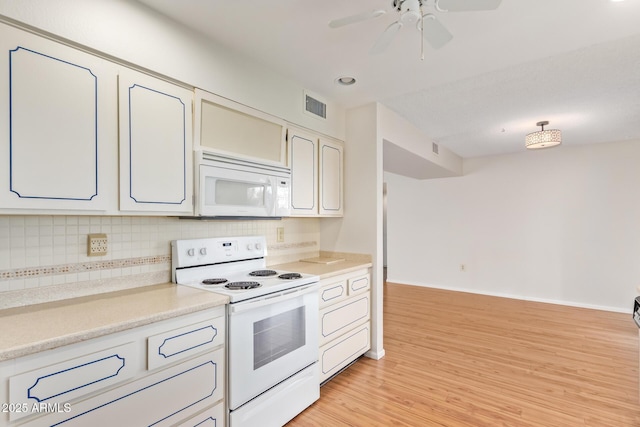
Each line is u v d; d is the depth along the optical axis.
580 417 2.12
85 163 1.42
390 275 6.64
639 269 4.46
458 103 3.08
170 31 1.75
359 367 2.81
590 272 4.78
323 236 3.31
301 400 2.14
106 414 1.24
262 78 2.29
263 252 2.57
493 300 5.16
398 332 3.69
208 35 1.92
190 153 1.84
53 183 1.32
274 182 2.31
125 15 1.56
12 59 1.22
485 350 3.19
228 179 2.00
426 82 2.60
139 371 1.34
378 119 3.02
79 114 1.40
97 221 1.73
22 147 1.24
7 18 1.22
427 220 6.19
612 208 4.64
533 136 3.63
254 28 1.86
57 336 1.12
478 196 5.68
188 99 1.84
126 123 1.56
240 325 1.73
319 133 2.84
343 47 2.07
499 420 2.08
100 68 1.48
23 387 1.05
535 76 2.50
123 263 1.83
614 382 2.56
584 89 2.75
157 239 1.99
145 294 1.72
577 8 1.67
